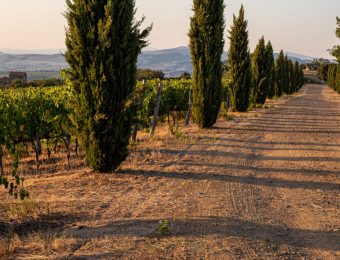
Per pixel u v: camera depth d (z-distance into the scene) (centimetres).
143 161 1065
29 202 693
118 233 552
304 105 3591
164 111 1853
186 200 725
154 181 866
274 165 1060
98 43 866
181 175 922
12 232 558
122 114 902
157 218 619
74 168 1068
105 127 895
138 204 697
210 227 584
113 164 931
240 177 920
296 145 1390
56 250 493
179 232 559
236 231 572
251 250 507
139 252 489
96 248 499
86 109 889
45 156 1296
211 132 1648
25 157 1307
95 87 873
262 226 601
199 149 1246
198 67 1733
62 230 567
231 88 2642
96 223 594
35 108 1166
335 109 3189
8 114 1117
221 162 1072
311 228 602
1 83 6750
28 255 478
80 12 870
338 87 6253
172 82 2367
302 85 9388
